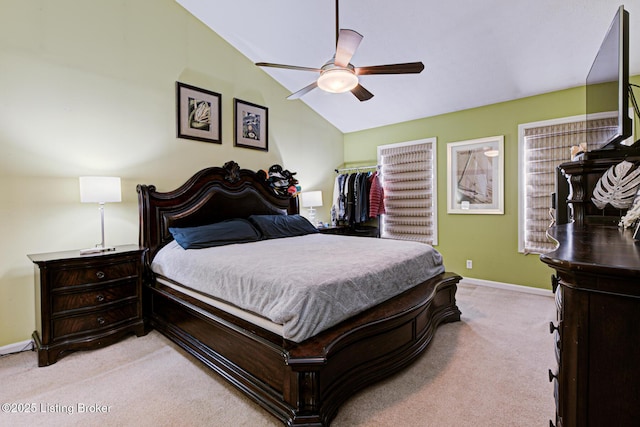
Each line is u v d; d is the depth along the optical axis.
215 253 2.46
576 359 0.77
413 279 2.40
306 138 4.82
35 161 2.47
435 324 2.53
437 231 4.47
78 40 2.67
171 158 3.29
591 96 2.24
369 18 2.92
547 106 3.60
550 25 2.66
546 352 2.23
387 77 3.74
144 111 3.09
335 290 1.71
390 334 1.94
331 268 1.90
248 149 4.02
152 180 3.15
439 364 2.08
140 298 2.62
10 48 2.35
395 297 2.17
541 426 1.49
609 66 1.84
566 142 3.48
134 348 2.37
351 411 1.62
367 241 3.12
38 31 2.47
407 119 4.71
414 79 3.71
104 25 2.82
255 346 1.72
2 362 2.19
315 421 1.42
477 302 3.37
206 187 3.34
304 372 1.44
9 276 2.37
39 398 1.75
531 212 3.72
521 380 1.88
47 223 2.54
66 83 2.61
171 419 1.57
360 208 4.77
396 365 1.93
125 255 2.53
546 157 3.60
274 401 1.56
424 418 1.56
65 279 2.23
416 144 4.65
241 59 3.94
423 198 4.61
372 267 2.05
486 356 2.18
